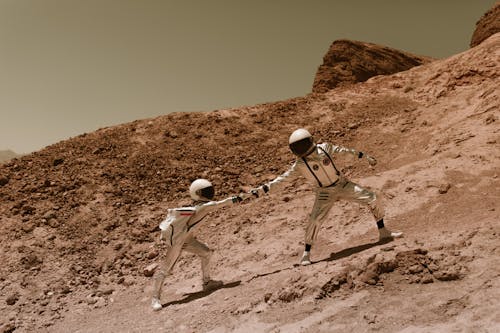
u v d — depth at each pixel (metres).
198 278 7.50
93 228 9.68
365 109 14.53
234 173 11.55
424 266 5.01
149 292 7.49
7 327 6.77
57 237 9.34
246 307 5.36
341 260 5.72
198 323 5.44
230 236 8.77
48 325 6.86
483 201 7.05
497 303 4.10
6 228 9.50
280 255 7.40
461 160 8.64
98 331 6.14
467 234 5.46
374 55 29.05
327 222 8.05
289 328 4.65
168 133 13.77
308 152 6.06
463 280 4.65
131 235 9.41
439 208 7.29
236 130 13.91
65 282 8.12
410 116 13.16
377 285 4.94
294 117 14.67
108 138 13.66
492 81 13.17
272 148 12.79
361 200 6.18
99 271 8.50
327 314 4.69
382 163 10.87
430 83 14.98
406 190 8.20
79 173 11.69
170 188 11.09
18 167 12.15
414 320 4.21
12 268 8.37
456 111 12.38
